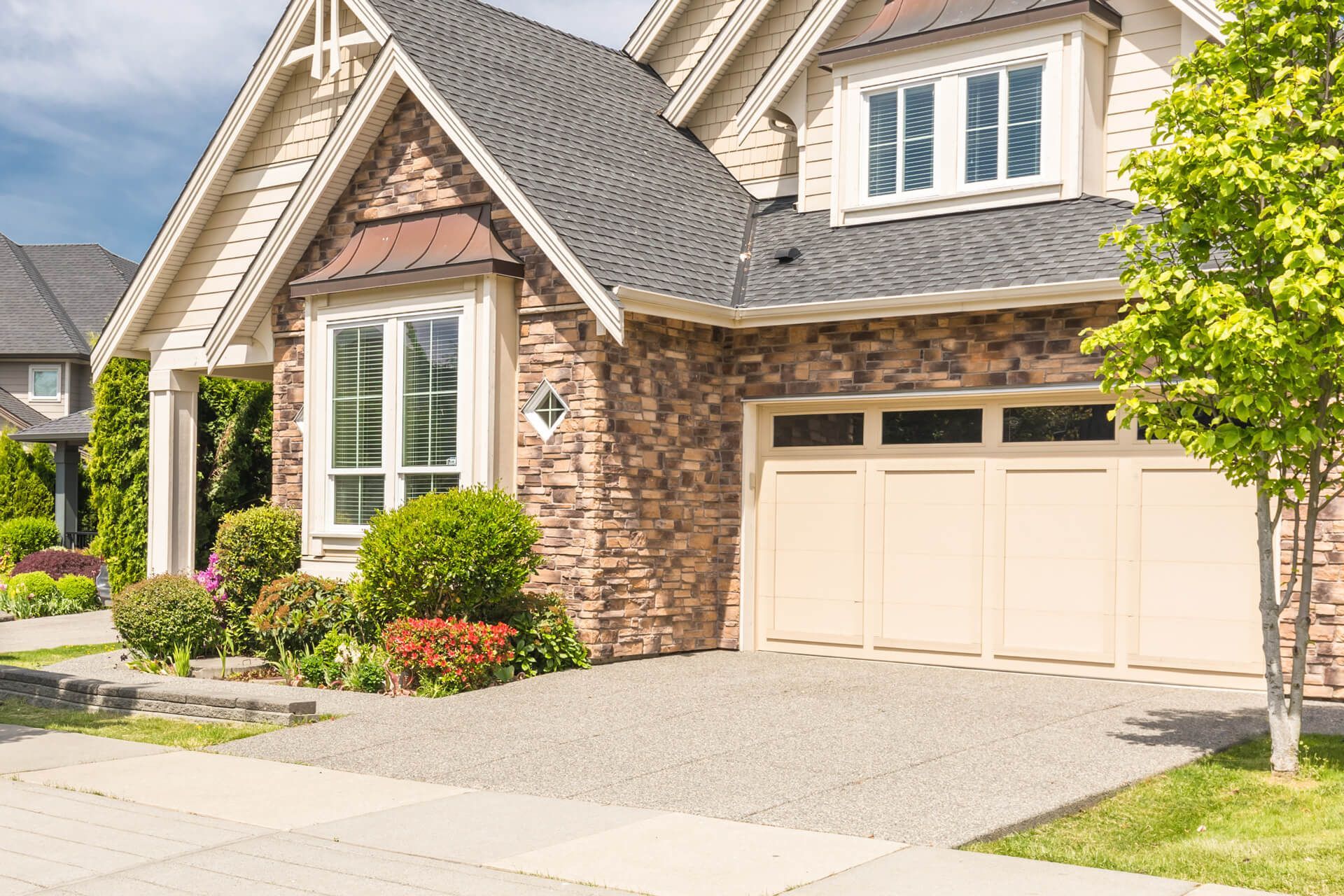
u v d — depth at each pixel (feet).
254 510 48.37
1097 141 44.04
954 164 45.85
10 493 97.30
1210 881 19.79
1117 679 38.45
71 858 21.93
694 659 42.96
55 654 49.60
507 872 20.83
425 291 44.24
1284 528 35.76
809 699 35.55
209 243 58.75
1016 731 30.99
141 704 37.04
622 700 35.73
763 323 43.32
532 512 42.70
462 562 38.19
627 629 42.32
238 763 29.76
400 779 27.91
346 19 54.80
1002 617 40.52
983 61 45.14
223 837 23.20
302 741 31.86
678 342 44.21
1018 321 39.83
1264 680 36.09
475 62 48.65
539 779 27.45
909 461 42.55
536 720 33.37
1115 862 20.89
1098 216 41.98
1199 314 25.48
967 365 40.73
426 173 46.09
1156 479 38.06
